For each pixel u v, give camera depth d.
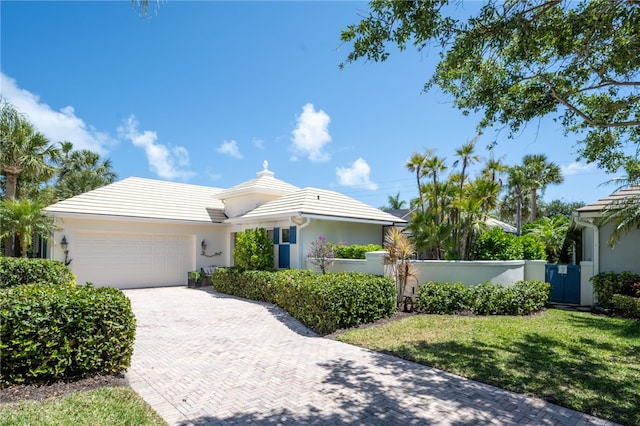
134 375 5.66
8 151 17.39
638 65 6.07
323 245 13.70
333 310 8.30
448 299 10.21
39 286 6.02
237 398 4.83
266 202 18.81
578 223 12.41
